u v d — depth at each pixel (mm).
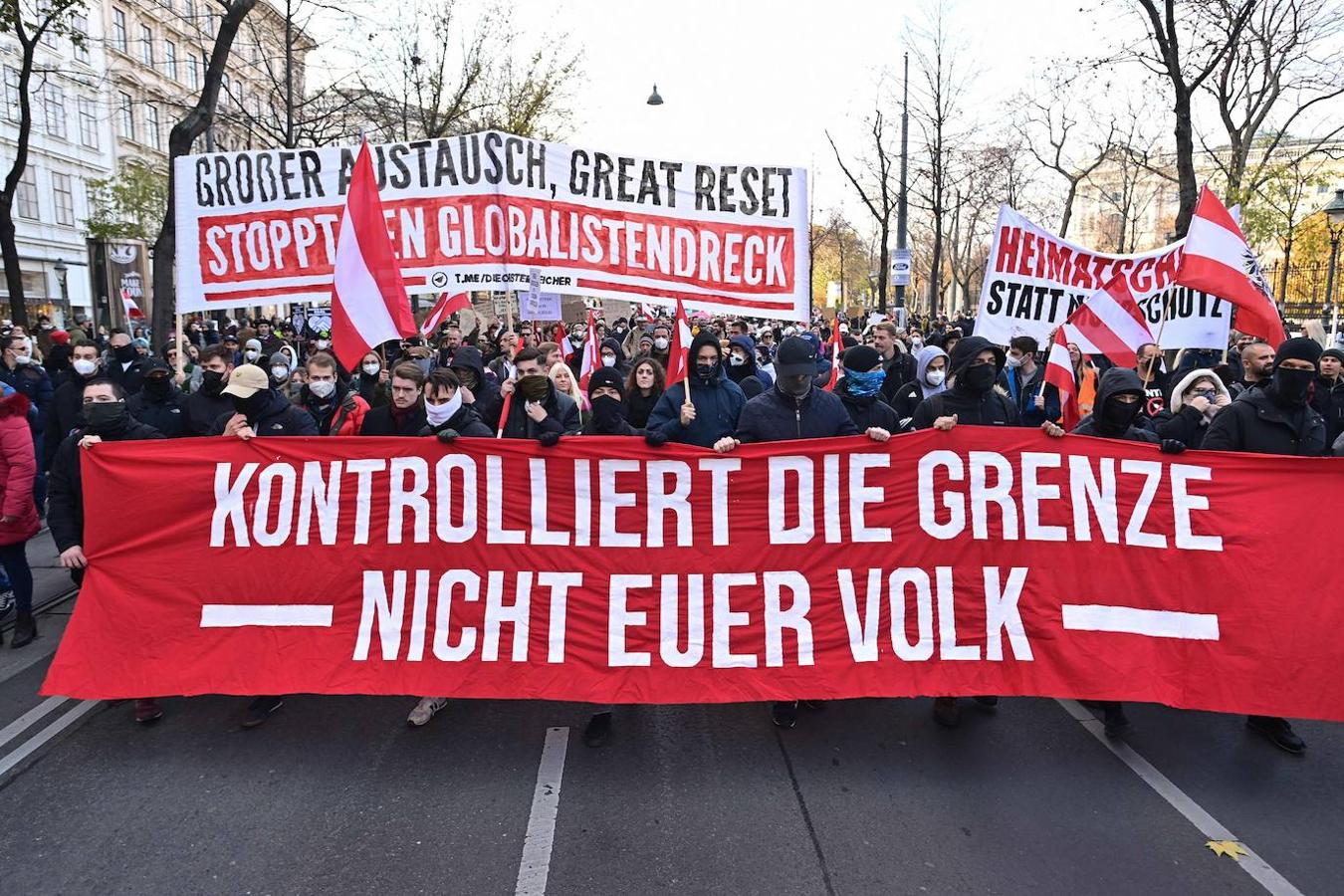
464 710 4691
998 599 4418
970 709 4770
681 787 3883
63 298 36406
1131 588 4348
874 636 4434
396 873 3264
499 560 4488
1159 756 4219
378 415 5234
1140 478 4418
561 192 5965
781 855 3381
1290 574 4242
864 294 67812
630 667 4410
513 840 3475
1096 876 3260
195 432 5953
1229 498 4348
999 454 4480
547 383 4941
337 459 4523
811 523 4500
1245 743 4371
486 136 5906
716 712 4707
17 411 5453
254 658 4410
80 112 39969
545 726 4508
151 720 4508
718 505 4508
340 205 6020
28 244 37438
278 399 5332
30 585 5609
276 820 3617
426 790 3848
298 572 4480
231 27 11953
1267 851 3430
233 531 4488
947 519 4473
